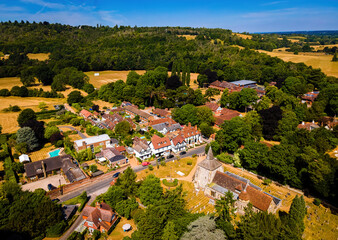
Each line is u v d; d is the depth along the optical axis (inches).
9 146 4261.8
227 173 3321.9
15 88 7278.5
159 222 2199.8
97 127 5088.6
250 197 2691.9
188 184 3334.2
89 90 7785.4
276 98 5782.5
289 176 3129.9
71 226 2568.9
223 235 1988.2
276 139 4564.5
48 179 3499.0
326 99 5654.5
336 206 2819.9
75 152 4163.4
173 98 6505.9
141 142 4200.3
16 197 2669.8
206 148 4116.6
